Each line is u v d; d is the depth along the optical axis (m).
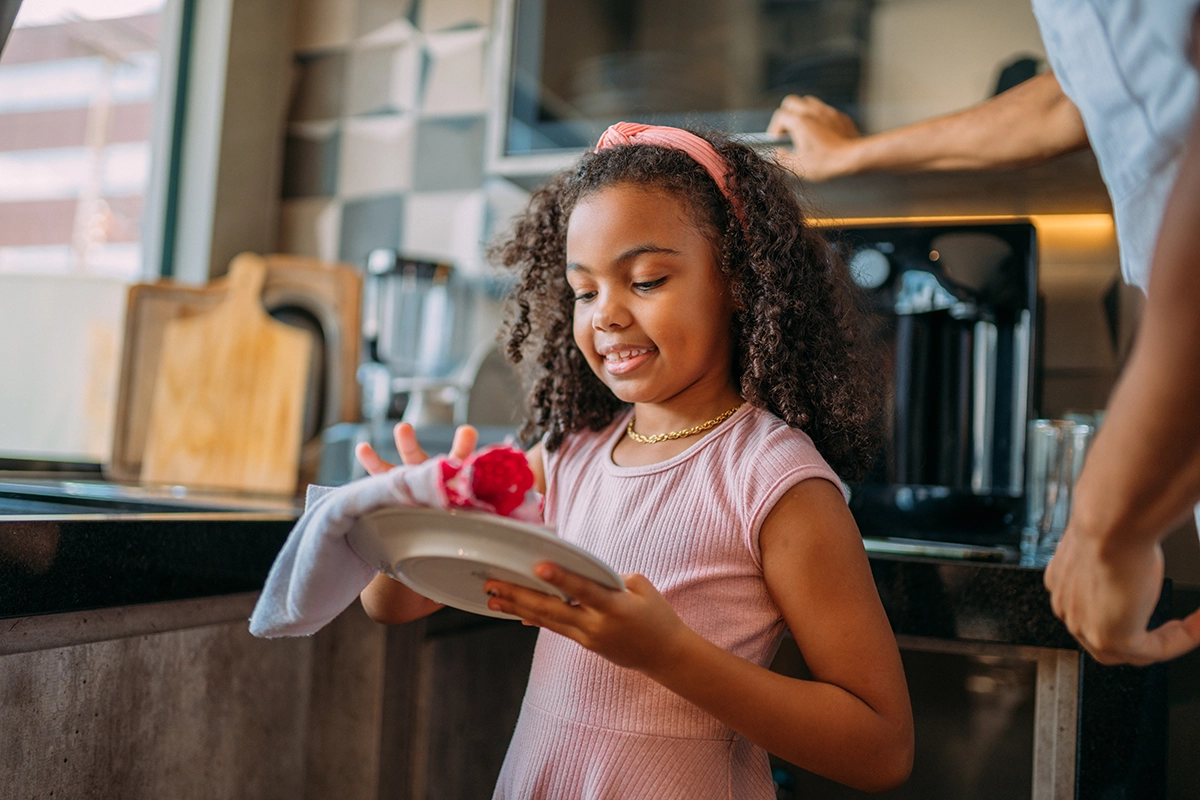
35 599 0.70
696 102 1.46
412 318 1.77
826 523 0.73
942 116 1.27
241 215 1.97
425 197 1.92
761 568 0.75
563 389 0.95
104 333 1.59
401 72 1.96
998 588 0.89
